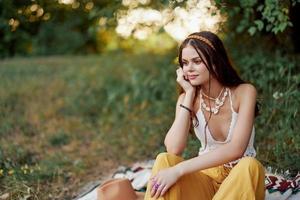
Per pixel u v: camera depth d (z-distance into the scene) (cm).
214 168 376
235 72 368
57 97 908
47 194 505
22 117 795
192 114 377
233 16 573
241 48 663
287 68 581
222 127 368
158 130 681
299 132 493
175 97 728
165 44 1023
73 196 507
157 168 348
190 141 524
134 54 1143
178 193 340
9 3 611
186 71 363
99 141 721
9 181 508
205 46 355
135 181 496
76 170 593
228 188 332
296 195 404
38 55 1270
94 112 848
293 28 579
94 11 629
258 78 592
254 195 329
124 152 668
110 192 381
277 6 459
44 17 656
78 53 1340
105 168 611
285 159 468
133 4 609
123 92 877
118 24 646
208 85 365
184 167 339
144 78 863
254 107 361
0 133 697
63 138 724
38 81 984
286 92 516
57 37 1293
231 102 365
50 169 576
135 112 799
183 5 514
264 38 639
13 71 1043
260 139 527
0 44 1118
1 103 781
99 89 920
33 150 660
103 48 1325
